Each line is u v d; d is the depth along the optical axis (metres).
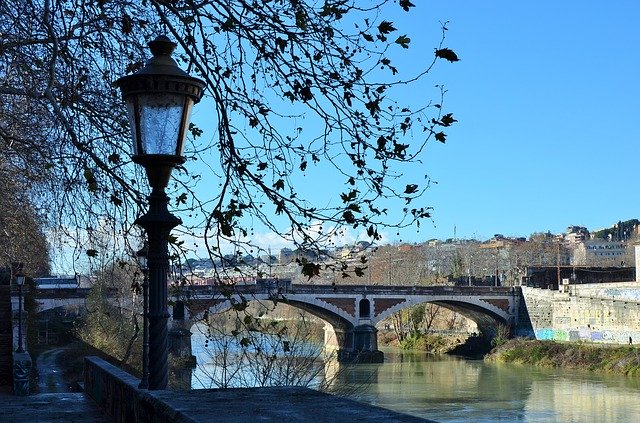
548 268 100.44
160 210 7.58
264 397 5.86
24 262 21.19
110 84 12.03
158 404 5.97
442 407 51.47
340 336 89.25
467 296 90.88
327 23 9.61
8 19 11.65
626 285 76.38
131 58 12.00
